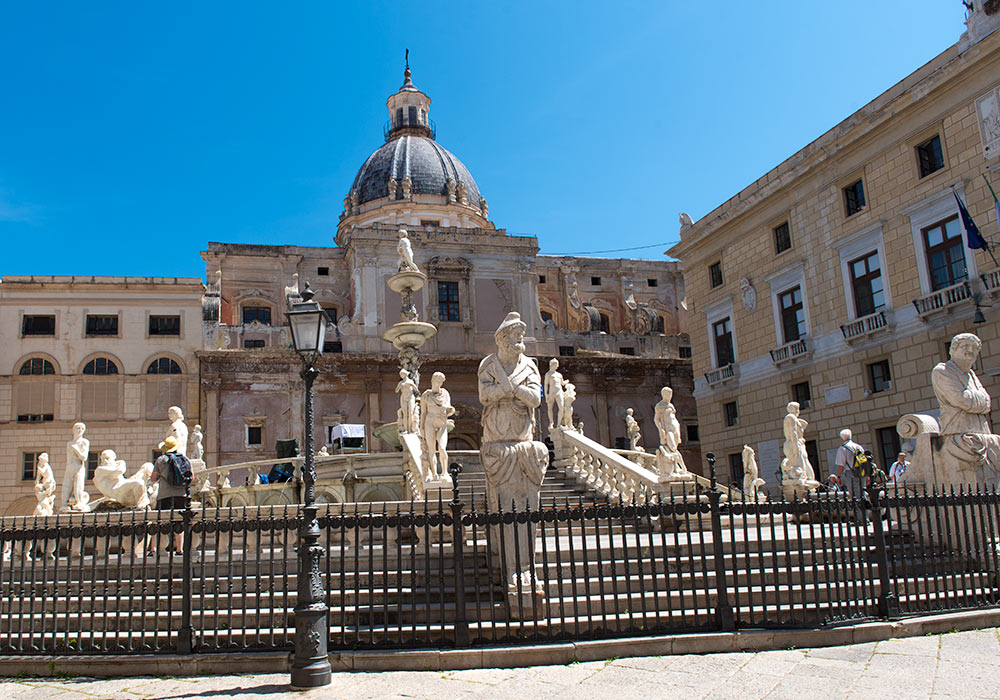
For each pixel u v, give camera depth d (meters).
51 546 12.39
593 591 9.63
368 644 8.20
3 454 36.47
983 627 8.83
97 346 38.19
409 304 19.25
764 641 8.19
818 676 7.17
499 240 45.06
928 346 25.39
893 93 26.58
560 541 11.98
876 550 8.95
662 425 19.52
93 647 8.38
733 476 34.31
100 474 15.25
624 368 45.31
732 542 8.50
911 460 12.11
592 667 7.71
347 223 52.09
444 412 14.97
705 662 7.73
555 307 50.12
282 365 40.16
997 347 23.14
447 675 7.64
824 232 29.61
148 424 37.97
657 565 10.41
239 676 7.89
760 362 32.78
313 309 8.34
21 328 37.69
